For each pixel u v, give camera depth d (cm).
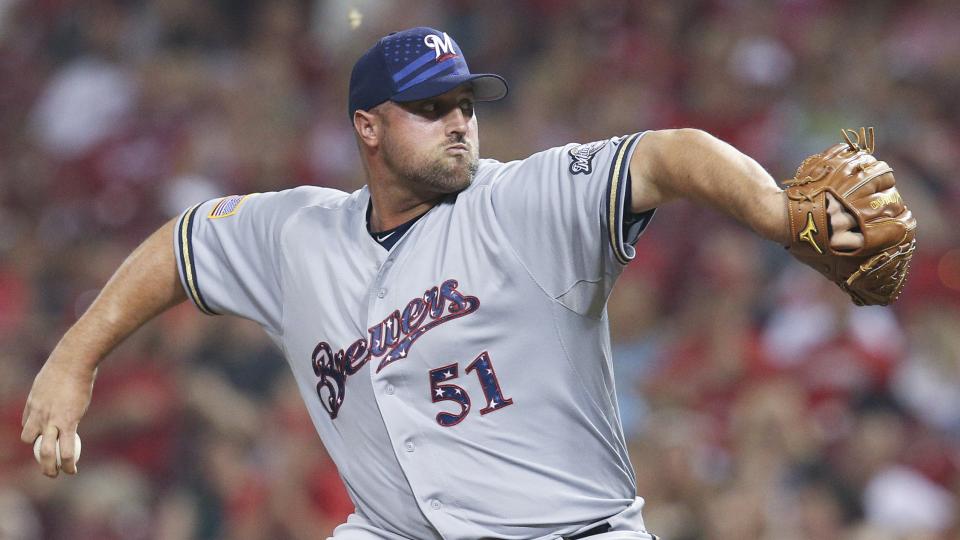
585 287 1189
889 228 1078
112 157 4203
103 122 4350
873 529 2647
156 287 1379
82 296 3722
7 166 4353
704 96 3966
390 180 1252
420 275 1223
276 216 1337
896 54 4128
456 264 1209
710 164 1119
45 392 1356
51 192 4203
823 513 2655
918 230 3472
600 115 4028
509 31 4397
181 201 3981
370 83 1236
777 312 3194
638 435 2809
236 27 4641
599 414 1237
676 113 3984
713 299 3184
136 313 1381
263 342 3194
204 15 4647
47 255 3878
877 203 1082
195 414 3044
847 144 1120
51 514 3048
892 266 1096
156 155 4188
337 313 1262
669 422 2838
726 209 1119
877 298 1130
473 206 1221
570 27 4353
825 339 3050
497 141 3941
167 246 1380
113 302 1377
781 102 3953
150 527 2955
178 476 3005
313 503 2783
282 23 4528
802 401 2964
